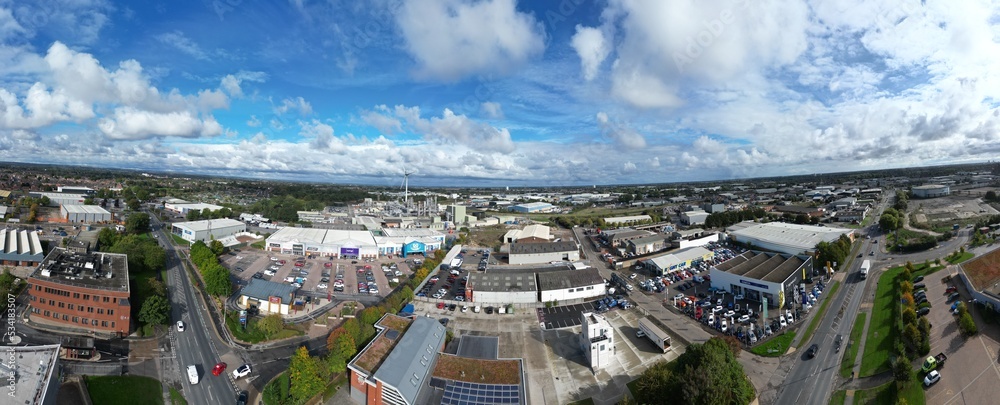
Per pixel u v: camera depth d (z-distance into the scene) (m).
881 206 199.88
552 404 54.84
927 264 94.00
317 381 53.59
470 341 68.31
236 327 72.94
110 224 156.25
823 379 58.31
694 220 190.75
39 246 102.38
